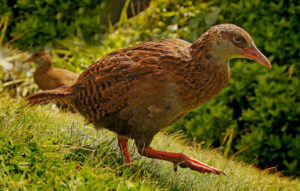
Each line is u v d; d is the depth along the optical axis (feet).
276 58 24.23
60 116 16.03
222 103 24.25
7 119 13.01
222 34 12.37
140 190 11.00
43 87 23.76
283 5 23.85
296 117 22.98
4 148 11.51
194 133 23.95
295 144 22.75
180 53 12.63
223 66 12.62
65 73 23.62
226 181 14.56
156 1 28.78
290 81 23.59
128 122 12.89
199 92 12.57
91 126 15.83
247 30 24.72
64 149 12.37
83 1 28.43
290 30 23.54
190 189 13.20
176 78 12.40
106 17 29.32
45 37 28.30
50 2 27.94
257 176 16.34
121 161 13.57
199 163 13.19
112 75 12.66
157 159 14.24
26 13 28.35
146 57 12.58
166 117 12.67
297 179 20.88
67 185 10.52
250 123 24.58
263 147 23.47
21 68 26.13
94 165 12.42
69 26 28.48
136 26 28.60
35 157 11.56
